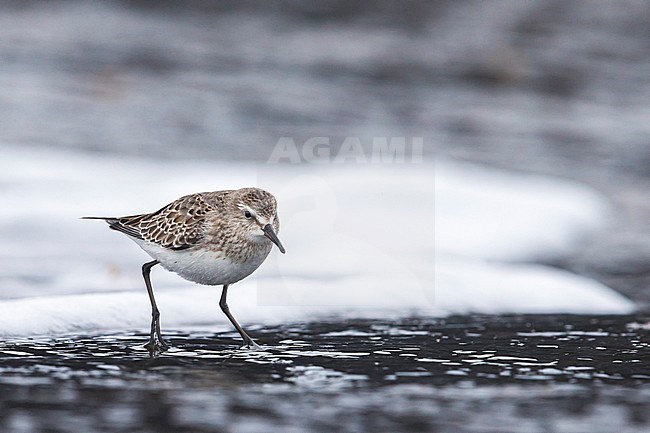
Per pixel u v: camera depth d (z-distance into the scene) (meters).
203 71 29.28
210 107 25.08
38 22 33.94
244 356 7.53
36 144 19.36
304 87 28.39
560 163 21.61
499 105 28.20
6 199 13.91
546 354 7.77
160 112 23.98
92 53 30.23
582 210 16.58
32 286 9.81
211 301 9.47
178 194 14.98
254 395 6.26
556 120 26.84
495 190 16.69
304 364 7.25
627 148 23.73
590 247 14.42
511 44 33.47
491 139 23.89
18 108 22.97
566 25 35.47
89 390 6.30
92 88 26.05
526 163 21.25
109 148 19.58
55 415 5.71
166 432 5.41
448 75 30.72
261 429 5.50
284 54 32.03
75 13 35.47
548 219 15.38
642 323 9.49
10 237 12.12
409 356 7.61
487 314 9.95
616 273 12.75
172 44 32.16
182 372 6.90
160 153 19.55
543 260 13.45
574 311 10.27
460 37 34.19
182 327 8.75
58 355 7.38
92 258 11.24
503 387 6.54
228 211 7.95
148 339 8.13
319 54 32.22
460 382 6.69
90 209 13.76
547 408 6.00
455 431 5.51
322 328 8.91
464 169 19.02
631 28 35.28
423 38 34.22
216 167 18.00
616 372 7.06
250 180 16.30
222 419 5.69
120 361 7.23
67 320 8.46
